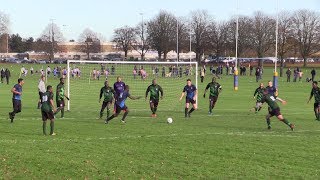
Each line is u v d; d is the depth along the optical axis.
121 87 23.80
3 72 63.03
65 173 12.87
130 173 12.93
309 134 20.33
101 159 14.52
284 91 50.62
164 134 19.75
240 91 50.06
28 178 12.35
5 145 16.59
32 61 124.56
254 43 110.06
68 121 24.17
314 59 122.56
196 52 121.06
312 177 12.76
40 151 15.58
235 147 16.78
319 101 25.73
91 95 40.34
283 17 107.69
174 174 12.91
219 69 84.75
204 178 12.54
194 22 120.31
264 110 31.16
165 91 40.34
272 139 18.69
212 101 28.55
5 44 145.38
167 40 120.56
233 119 25.91
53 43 141.25
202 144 17.28
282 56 94.75
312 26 107.69
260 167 13.78
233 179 12.47
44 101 19.28
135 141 17.84
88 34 156.50
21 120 24.22
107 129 21.22
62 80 26.03
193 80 48.38
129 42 131.25
